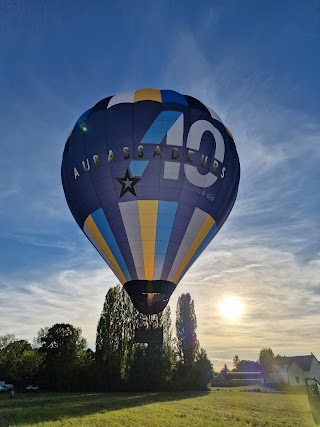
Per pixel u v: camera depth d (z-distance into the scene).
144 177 20.83
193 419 23.22
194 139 21.75
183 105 22.92
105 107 23.00
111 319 57.06
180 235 20.98
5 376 63.94
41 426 20.06
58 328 61.34
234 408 30.56
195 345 60.16
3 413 25.94
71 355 59.56
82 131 22.86
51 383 59.06
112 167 21.19
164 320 59.22
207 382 58.91
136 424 20.83
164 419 22.97
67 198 24.06
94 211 21.77
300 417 24.95
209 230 22.44
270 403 35.69
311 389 19.33
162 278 20.72
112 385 55.06
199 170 21.50
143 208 20.75
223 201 22.78
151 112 22.05
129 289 20.81
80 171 22.23
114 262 21.52
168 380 55.84
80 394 48.91
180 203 20.95
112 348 55.75
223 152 22.84
